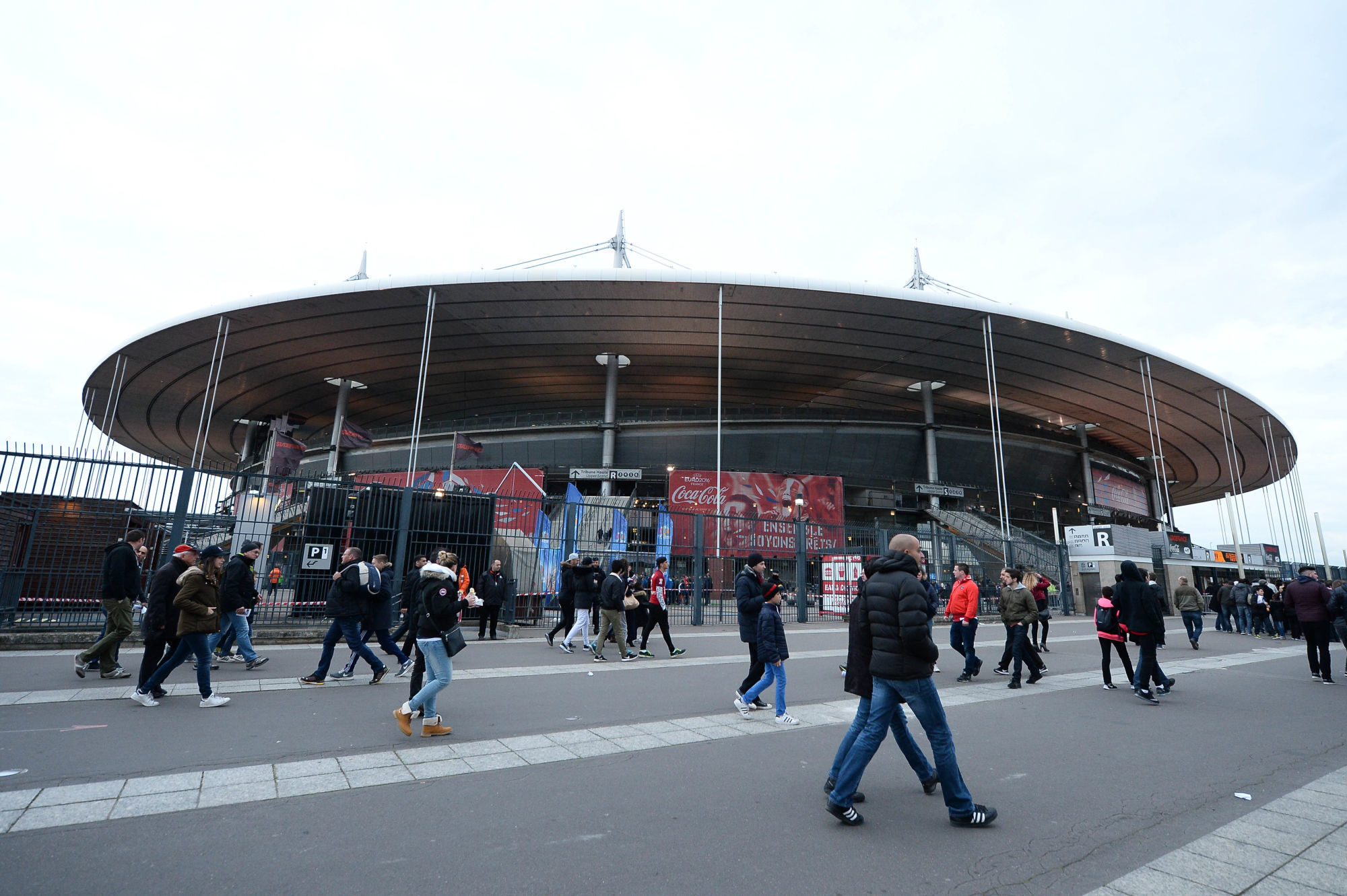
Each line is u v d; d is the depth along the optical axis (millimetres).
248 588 8688
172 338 40625
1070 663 11398
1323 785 4645
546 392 52750
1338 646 15562
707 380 49906
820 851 3387
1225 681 9680
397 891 2830
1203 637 17844
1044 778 4715
